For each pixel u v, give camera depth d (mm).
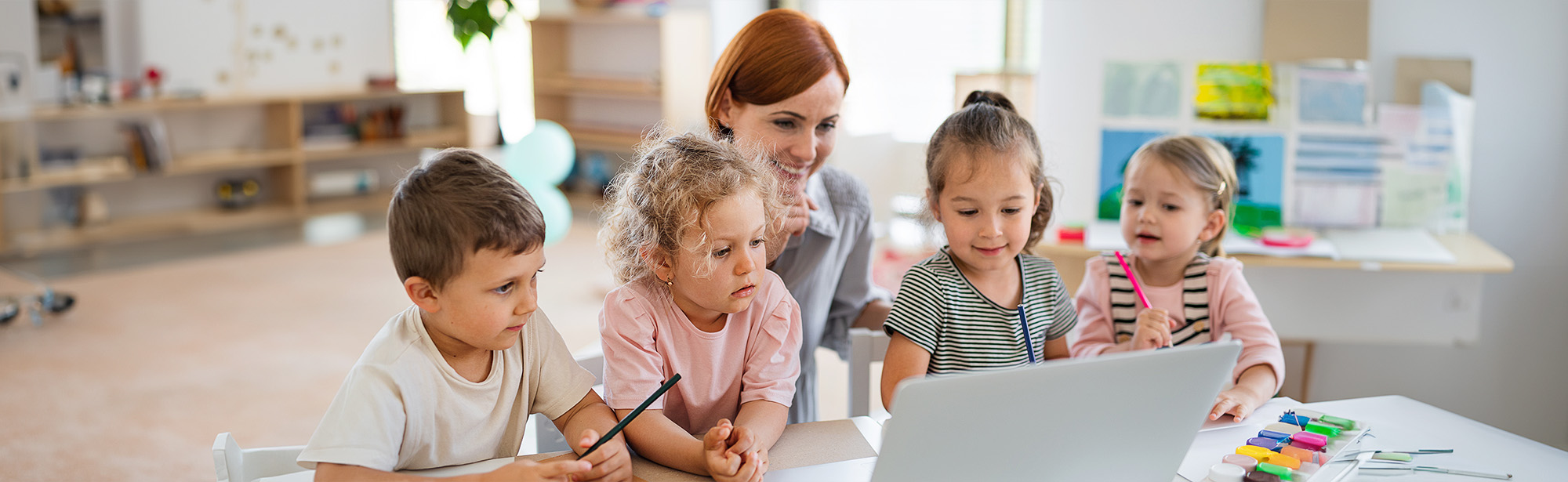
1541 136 2234
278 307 3832
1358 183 2303
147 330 3533
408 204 926
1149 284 1498
